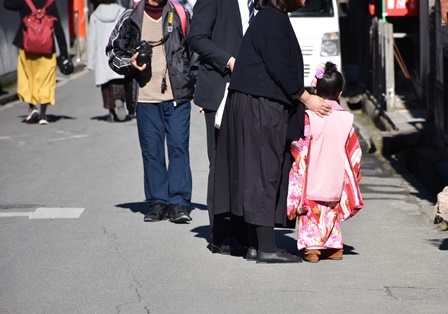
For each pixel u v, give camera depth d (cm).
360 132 2294
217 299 998
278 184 1127
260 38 1091
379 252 1194
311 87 1170
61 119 2600
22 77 2489
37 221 1398
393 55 2311
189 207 1498
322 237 1134
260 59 1099
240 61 1110
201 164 1866
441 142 1759
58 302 1000
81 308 978
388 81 2270
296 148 1123
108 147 2095
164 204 1399
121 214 1439
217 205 1144
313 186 1121
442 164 1638
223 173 1141
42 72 2483
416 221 1380
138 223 1376
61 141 2192
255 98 1099
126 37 1384
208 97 1163
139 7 1384
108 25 2453
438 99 1808
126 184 1678
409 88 2467
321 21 2545
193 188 1647
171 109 1380
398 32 2484
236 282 1061
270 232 1133
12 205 1513
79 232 1324
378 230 1322
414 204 1510
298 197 1125
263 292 1021
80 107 2895
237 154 1116
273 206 1118
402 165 1889
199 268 1124
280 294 1012
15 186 1673
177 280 1075
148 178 1401
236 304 979
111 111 2500
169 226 1356
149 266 1138
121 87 2483
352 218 1402
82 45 4822
